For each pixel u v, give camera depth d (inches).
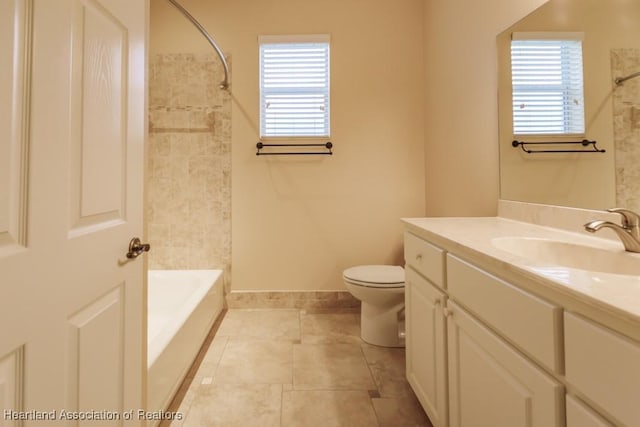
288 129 106.3
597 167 45.5
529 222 57.8
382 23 105.3
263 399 61.3
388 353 78.4
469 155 77.6
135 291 40.9
